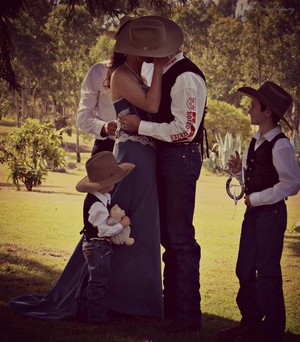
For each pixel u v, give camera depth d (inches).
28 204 489.7
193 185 182.5
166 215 183.3
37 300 201.0
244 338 172.2
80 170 1196.5
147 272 184.4
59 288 193.2
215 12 2005.4
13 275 241.1
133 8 288.5
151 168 184.5
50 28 1866.4
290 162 164.4
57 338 167.5
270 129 171.0
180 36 177.2
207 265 289.0
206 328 188.1
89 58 1991.9
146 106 178.4
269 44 1818.4
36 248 307.0
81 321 185.2
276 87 170.7
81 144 2213.3
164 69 179.3
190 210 182.2
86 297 185.3
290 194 164.7
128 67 183.9
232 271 277.3
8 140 712.4
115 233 176.4
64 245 322.7
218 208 534.6
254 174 170.9
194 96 174.4
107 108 222.7
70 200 545.0
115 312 189.0
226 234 384.5
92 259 179.2
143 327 181.9
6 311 192.7
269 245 167.2
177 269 182.1
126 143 185.2
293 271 284.7
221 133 1512.1
